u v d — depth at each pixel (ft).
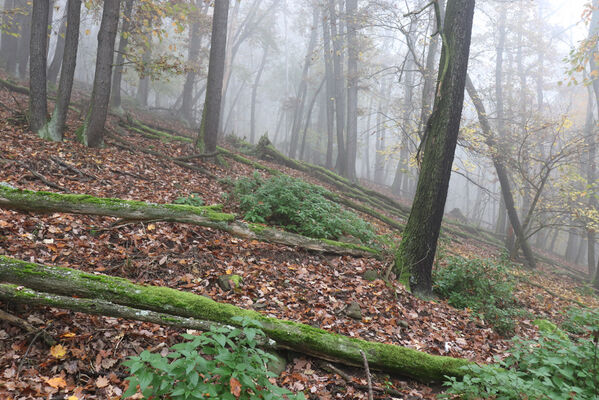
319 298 18.21
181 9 33.99
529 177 48.29
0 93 40.40
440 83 22.26
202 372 7.78
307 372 13.12
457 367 13.67
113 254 17.39
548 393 10.34
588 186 42.65
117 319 13.25
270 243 22.63
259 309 16.07
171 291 13.53
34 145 26.76
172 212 19.10
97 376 11.16
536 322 22.74
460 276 24.62
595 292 46.91
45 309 12.69
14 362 10.81
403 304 20.27
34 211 16.17
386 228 41.78
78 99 55.26
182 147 40.14
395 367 13.57
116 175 26.84
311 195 30.35
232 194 29.81
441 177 22.49
